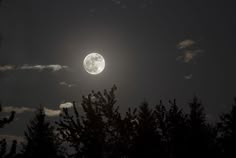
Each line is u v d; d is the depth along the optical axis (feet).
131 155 32.12
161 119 40.52
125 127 32.12
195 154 40.32
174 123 40.86
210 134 46.01
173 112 41.57
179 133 40.22
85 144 31.40
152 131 34.27
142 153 32.50
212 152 43.34
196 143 40.83
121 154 31.86
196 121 43.52
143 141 32.65
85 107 32.17
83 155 31.32
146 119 34.63
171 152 38.86
